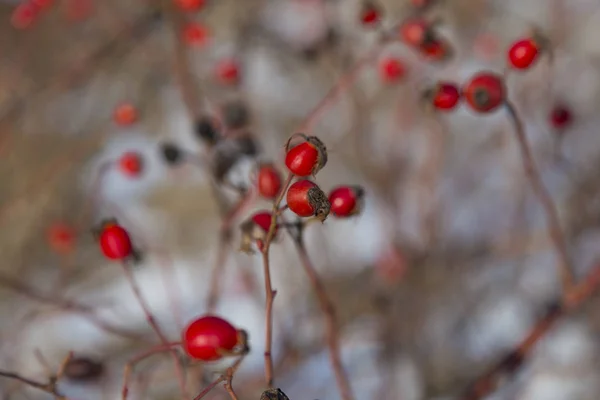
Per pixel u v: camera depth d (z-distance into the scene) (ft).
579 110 2.74
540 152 2.39
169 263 2.30
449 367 2.08
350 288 2.24
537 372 2.05
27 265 2.47
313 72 2.88
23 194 2.56
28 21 2.35
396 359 2.07
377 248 2.38
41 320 2.14
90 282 2.39
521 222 2.33
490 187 2.56
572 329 2.10
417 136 2.52
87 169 2.80
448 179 2.58
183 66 2.16
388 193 2.40
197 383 1.78
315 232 2.39
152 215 2.68
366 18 1.87
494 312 2.17
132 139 2.88
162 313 2.21
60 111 2.94
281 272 2.31
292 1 3.04
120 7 3.06
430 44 1.85
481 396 1.87
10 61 2.99
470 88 1.66
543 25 2.95
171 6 2.16
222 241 1.82
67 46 3.09
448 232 2.39
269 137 2.68
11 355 2.08
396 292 2.15
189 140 2.80
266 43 2.86
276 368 1.97
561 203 2.38
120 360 2.03
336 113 2.77
